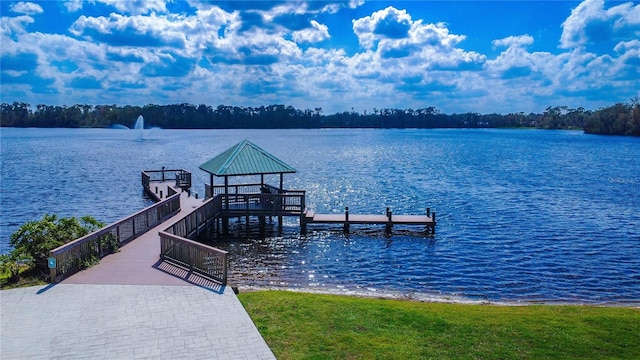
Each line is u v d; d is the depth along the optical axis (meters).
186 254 13.52
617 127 165.88
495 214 27.88
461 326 10.11
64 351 8.56
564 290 15.14
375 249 20.06
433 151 85.44
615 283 15.87
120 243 16.08
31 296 11.26
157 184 36.31
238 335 9.31
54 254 12.16
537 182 42.69
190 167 56.09
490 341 9.36
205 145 99.19
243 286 14.96
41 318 9.99
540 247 20.39
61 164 57.69
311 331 9.61
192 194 33.97
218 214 23.12
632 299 14.45
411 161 64.75
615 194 35.69
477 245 20.72
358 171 52.19
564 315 11.08
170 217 21.94
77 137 131.25
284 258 18.62
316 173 50.47
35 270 13.03
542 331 9.93
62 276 12.55
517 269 17.30
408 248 20.23
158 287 11.98
